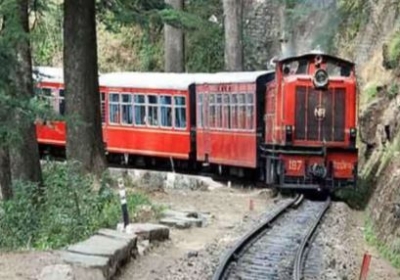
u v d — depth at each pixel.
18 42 19.31
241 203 26.53
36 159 21.67
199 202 26.33
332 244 19.22
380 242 20.20
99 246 15.33
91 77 25.03
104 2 26.19
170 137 35.47
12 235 17.28
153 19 26.97
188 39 49.81
